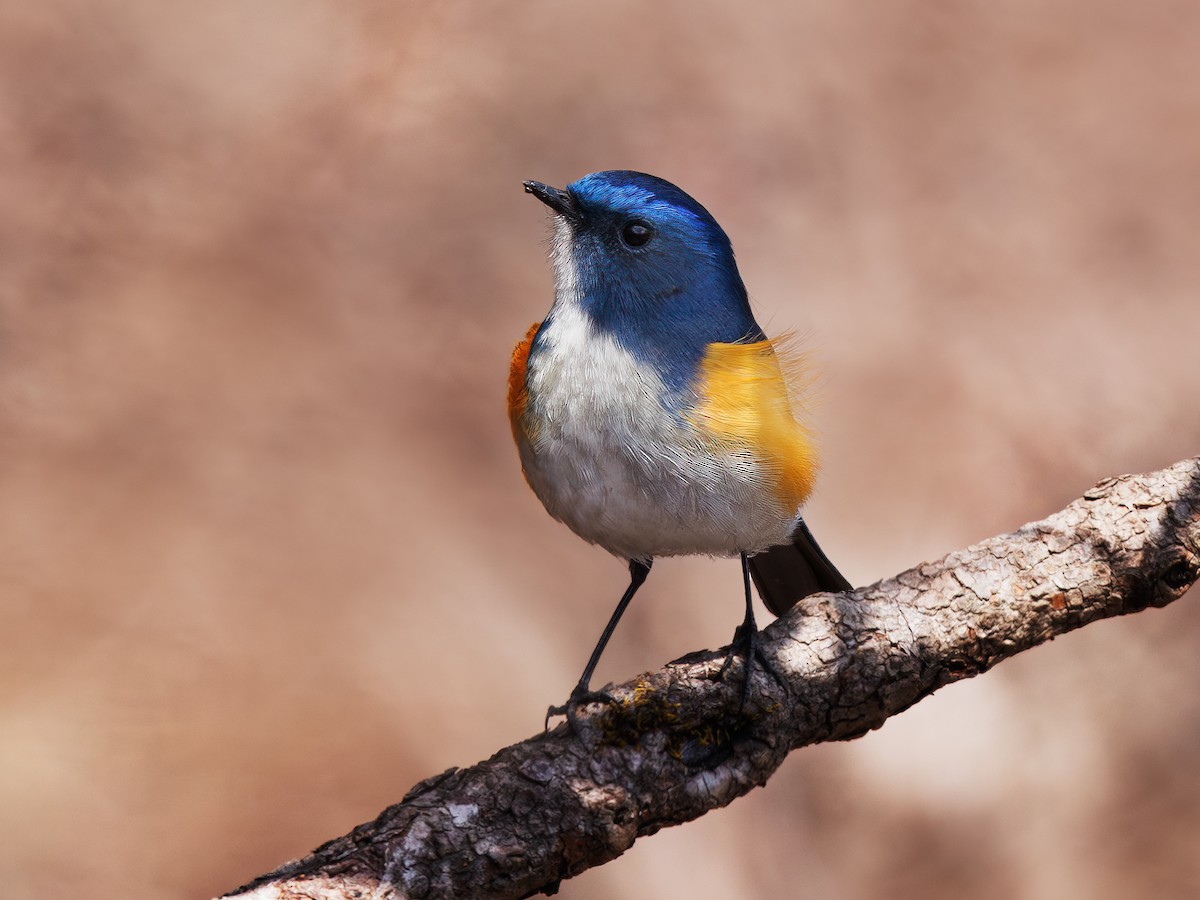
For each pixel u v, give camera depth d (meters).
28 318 13.81
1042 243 14.87
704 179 15.18
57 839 9.50
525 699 11.08
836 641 6.14
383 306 14.32
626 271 6.59
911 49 16.84
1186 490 6.48
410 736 10.59
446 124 16.14
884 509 12.38
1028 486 12.68
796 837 10.66
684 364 6.42
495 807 5.47
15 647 10.88
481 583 11.89
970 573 6.33
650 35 16.84
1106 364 13.70
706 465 6.36
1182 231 15.05
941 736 11.14
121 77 16.53
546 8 17.34
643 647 11.67
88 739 10.25
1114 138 16.00
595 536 6.85
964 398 13.26
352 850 5.34
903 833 10.72
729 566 12.23
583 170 15.42
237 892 5.17
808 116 15.97
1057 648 11.86
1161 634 11.94
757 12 17.19
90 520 12.11
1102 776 11.08
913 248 14.68
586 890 10.13
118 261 14.66
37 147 15.63
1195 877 10.45
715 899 10.24
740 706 5.91
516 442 6.87
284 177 15.62
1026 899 10.45
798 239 14.62
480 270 14.65
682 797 5.74
